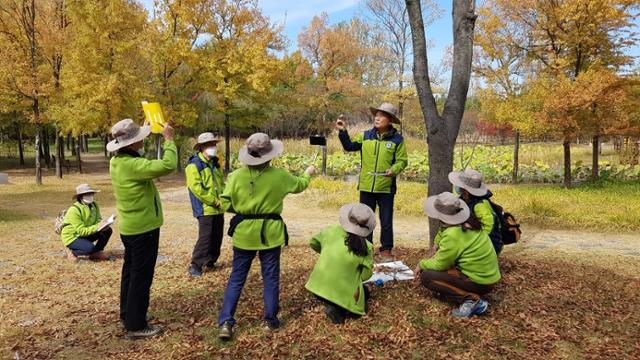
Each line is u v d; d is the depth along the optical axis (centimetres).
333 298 409
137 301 394
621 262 662
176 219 1145
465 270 428
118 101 1736
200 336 396
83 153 4291
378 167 591
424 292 482
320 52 2259
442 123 543
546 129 1441
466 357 358
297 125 3512
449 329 404
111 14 1747
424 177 2095
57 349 380
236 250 396
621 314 439
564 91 1316
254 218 390
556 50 1483
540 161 2241
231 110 2252
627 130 1389
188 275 586
